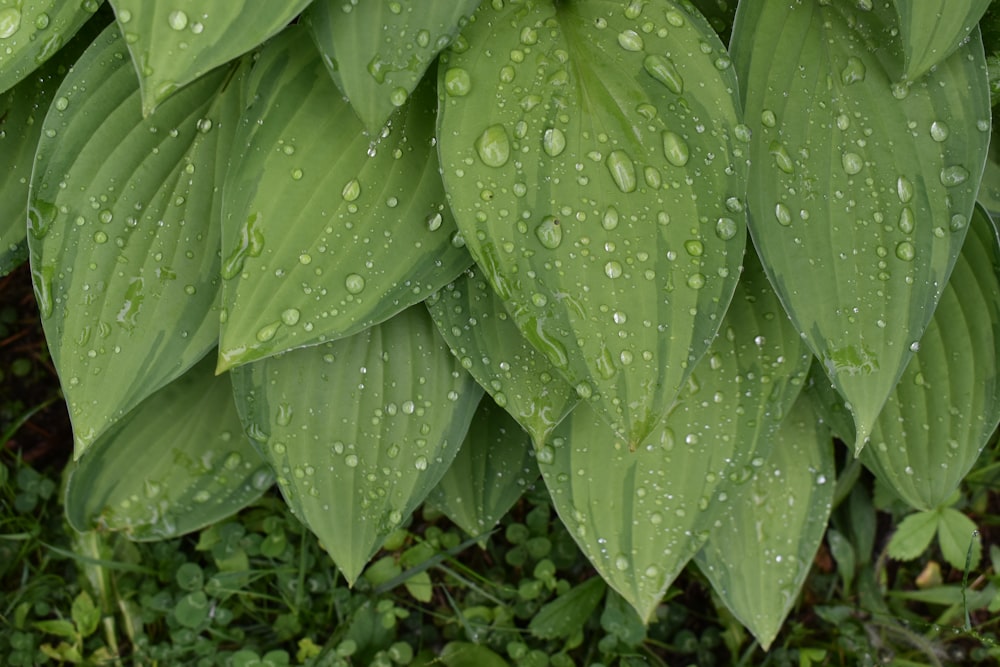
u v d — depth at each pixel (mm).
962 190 951
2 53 940
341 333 946
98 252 973
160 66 890
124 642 1144
